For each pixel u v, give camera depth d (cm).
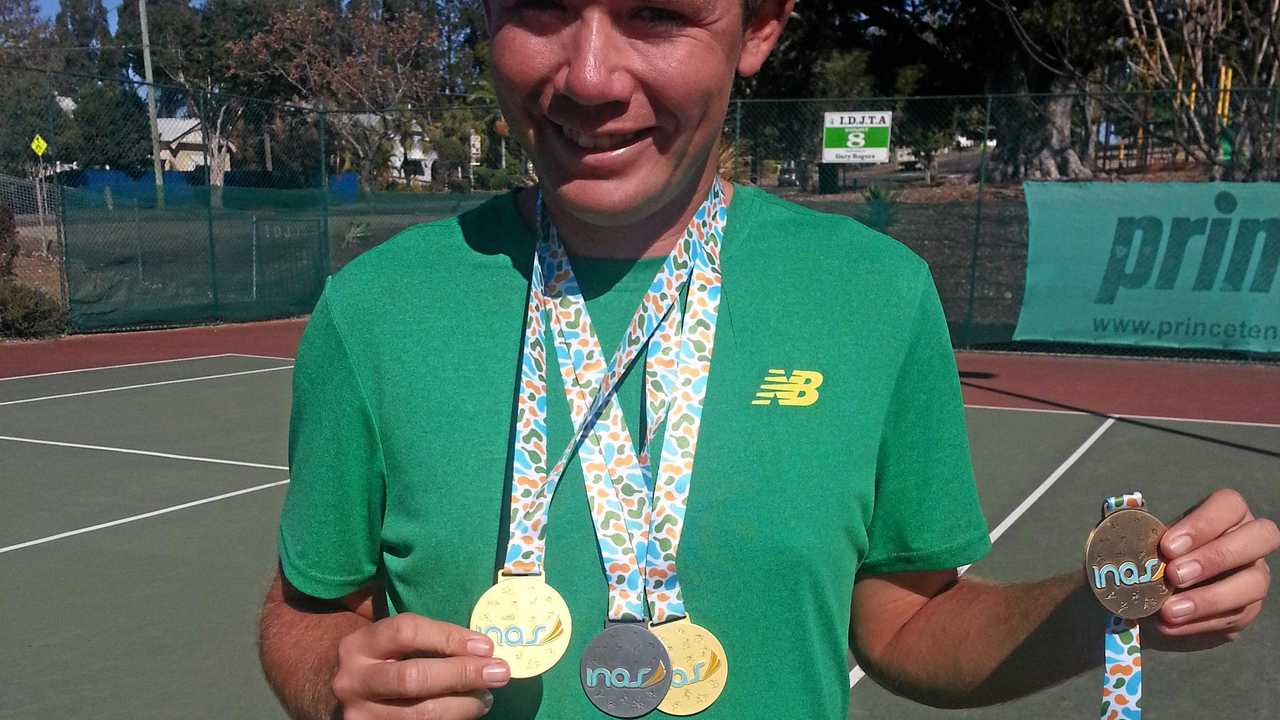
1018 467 753
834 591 125
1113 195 1234
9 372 1213
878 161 1460
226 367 1254
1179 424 916
